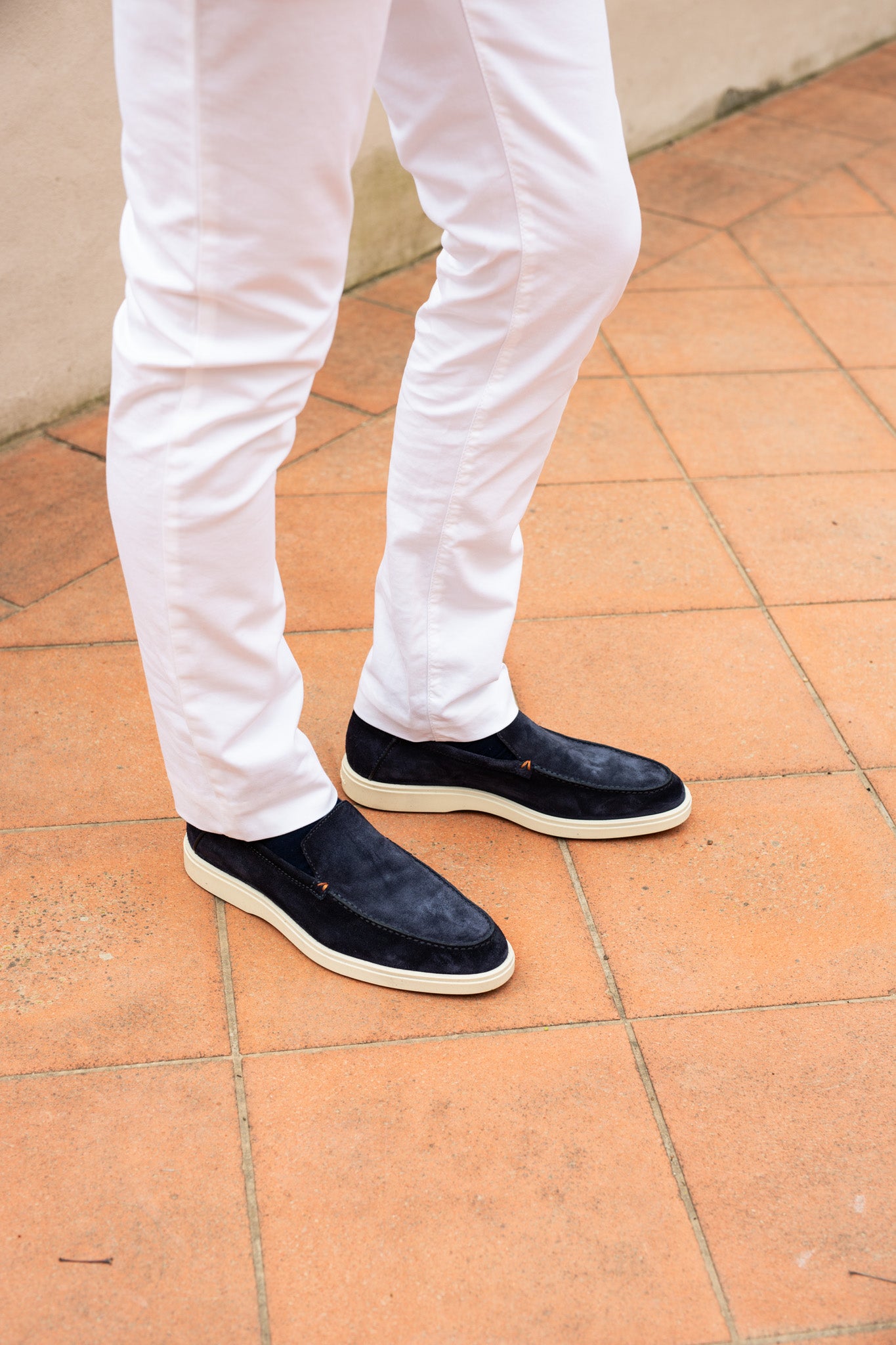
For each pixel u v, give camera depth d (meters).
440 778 1.52
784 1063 1.26
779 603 1.96
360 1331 1.02
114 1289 1.04
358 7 0.84
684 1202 1.13
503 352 1.20
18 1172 1.12
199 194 0.88
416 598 1.38
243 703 1.18
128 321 0.99
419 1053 1.25
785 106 4.29
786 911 1.43
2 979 1.30
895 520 2.19
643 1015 1.30
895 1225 1.11
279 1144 1.16
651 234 3.28
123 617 1.87
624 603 1.95
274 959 1.35
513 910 1.42
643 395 2.56
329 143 0.89
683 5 3.65
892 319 2.91
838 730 1.71
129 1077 1.21
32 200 2.10
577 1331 1.03
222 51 0.83
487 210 1.13
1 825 1.49
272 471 1.06
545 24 1.03
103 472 2.21
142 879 1.44
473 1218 1.11
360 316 2.80
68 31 2.02
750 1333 1.03
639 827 1.50
